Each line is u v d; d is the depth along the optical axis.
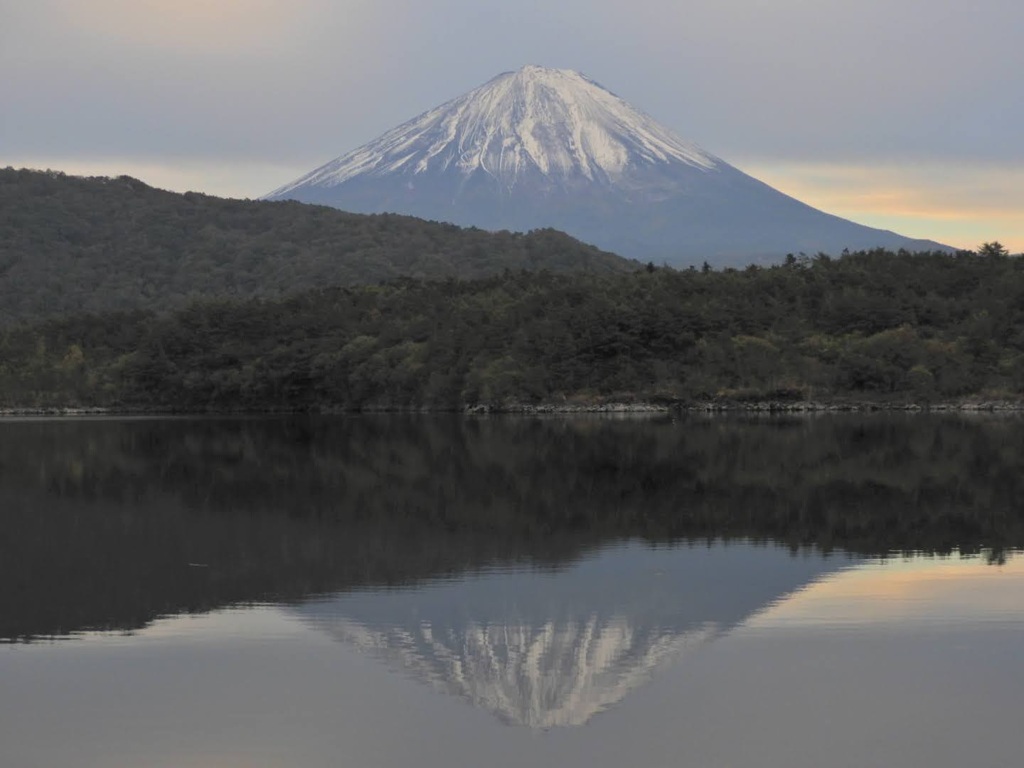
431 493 76.19
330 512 67.44
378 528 61.19
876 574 47.28
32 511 68.56
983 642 36.94
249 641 38.09
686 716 31.28
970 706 31.67
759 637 38.03
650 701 32.41
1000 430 125.00
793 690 33.06
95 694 33.03
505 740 29.88
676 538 57.19
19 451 111.62
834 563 49.91
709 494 73.94
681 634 38.50
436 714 31.58
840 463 91.44
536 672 34.91
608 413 172.25
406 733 30.36
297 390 197.62
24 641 38.22
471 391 181.00
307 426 152.62
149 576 48.47
